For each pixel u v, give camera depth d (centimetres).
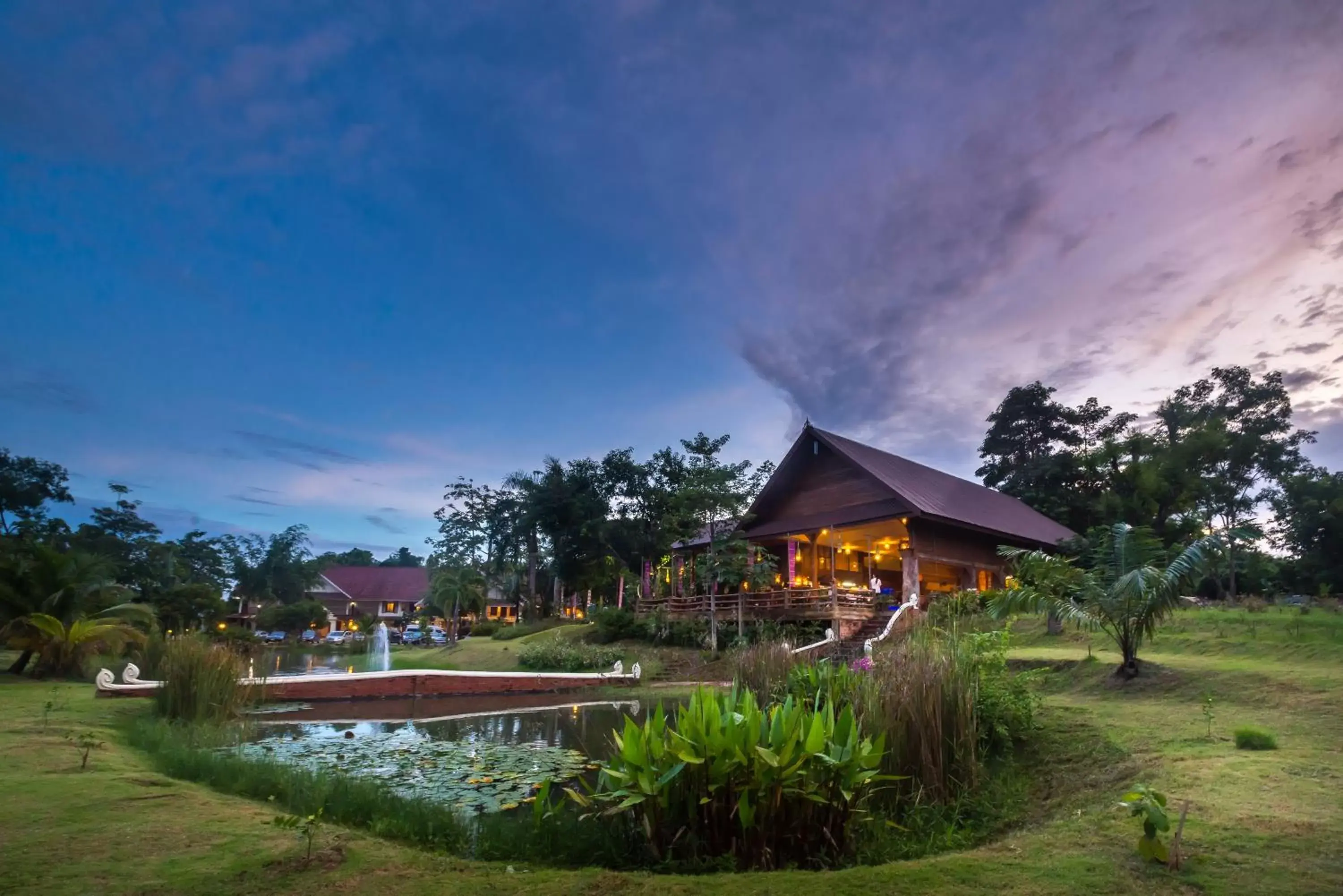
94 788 675
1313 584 3912
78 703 1373
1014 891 403
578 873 464
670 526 2966
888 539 3128
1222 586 4038
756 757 516
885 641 1977
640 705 1703
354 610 7338
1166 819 434
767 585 2634
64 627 2048
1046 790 741
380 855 498
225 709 1303
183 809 610
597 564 4891
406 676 1834
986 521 2795
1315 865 422
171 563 5400
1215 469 4638
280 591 6900
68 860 472
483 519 6291
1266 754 695
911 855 565
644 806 536
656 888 424
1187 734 808
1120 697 1093
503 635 3875
